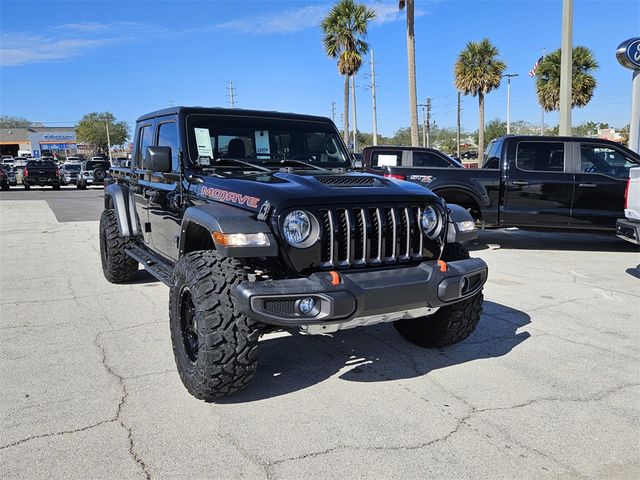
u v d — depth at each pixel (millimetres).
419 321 4273
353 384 3699
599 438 2996
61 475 2633
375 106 41594
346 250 3318
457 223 3846
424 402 3434
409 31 20359
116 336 4684
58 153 93438
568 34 13398
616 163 8750
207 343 3129
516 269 7617
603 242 10180
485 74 38062
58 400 3434
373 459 2781
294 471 2672
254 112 4746
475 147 80625
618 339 4645
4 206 18672
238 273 3271
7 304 5727
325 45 31953
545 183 8727
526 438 2994
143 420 3180
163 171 4188
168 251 4762
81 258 8555
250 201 3342
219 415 3244
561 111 13758
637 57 10836
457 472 2668
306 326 3064
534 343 4531
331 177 3719
